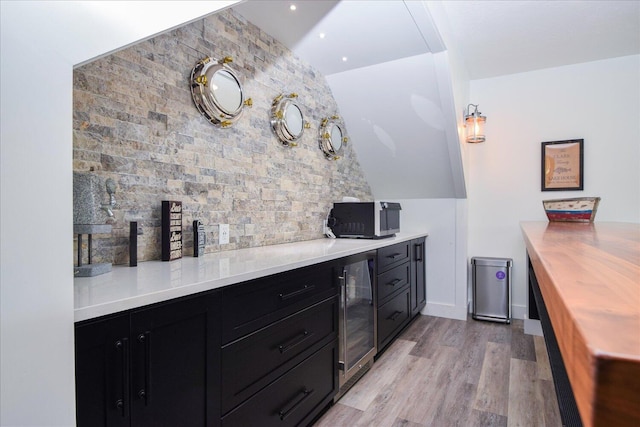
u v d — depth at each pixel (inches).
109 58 55.8
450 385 85.6
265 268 55.0
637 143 122.2
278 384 58.7
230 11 79.1
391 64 107.2
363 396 80.8
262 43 88.7
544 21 99.5
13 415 25.2
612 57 124.3
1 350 24.6
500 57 124.0
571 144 130.4
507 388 84.0
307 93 107.1
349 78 115.5
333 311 75.3
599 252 32.2
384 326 100.9
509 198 140.9
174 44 66.4
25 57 25.4
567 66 131.4
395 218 125.6
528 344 111.2
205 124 72.9
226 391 48.5
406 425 70.0
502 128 141.8
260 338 54.7
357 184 138.8
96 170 53.9
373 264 93.1
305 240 104.9
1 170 24.5
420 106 114.0
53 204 27.2
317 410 69.6
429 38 90.7
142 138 60.7
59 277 27.7
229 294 49.1
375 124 125.3
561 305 15.2
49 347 27.2
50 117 26.8
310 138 108.4
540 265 27.1
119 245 57.3
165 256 61.7
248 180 84.1
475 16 97.2
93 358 33.4
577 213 100.0
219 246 76.0
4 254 24.7
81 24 28.2
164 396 40.1
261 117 88.4
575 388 11.5
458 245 138.4
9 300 25.0
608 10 93.7
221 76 73.4
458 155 120.9
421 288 138.6
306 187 106.3
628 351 9.5
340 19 84.0
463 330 124.9
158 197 63.5
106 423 34.4
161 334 39.9
